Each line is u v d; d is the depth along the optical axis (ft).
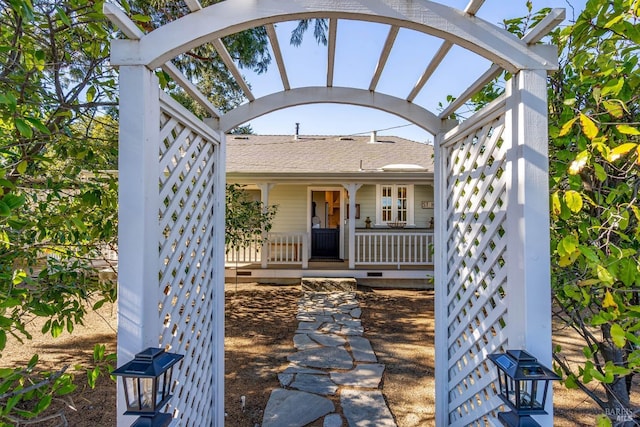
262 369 11.62
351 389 10.15
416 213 31.76
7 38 5.57
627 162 5.47
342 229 32.55
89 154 7.21
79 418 8.55
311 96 7.25
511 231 4.69
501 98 4.98
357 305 20.67
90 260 7.91
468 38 4.33
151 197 4.40
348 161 33.24
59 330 6.73
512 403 4.16
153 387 3.95
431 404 9.39
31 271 6.89
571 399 9.59
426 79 6.30
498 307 5.32
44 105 6.29
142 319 4.19
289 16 4.23
